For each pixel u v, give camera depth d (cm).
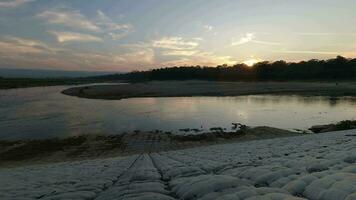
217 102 6500
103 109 5634
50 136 3538
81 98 7712
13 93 9738
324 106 5644
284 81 12812
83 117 4784
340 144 1338
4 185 1017
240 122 4272
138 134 3497
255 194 464
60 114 5084
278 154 1215
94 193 641
